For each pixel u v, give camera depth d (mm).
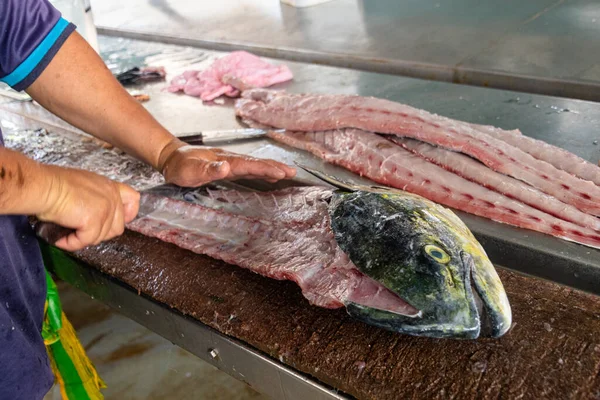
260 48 1797
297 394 710
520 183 864
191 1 2643
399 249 665
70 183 671
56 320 903
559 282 792
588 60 1343
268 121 1154
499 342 665
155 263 865
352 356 681
